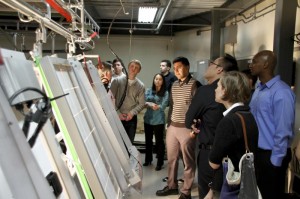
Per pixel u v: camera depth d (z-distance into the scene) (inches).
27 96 27.7
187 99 128.6
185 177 133.5
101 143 56.2
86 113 51.9
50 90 37.0
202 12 256.2
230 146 68.3
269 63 95.4
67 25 105.9
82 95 52.9
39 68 36.9
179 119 132.1
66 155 39.9
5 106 21.7
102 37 319.3
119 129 81.6
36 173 23.2
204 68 215.9
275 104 91.9
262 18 181.9
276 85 94.3
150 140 187.9
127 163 63.6
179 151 138.5
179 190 144.6
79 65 56.6
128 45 324.8
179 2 215.8
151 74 328.8
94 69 73.5
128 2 186.5
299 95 132.3
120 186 57.1
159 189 151.2
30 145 24.9
